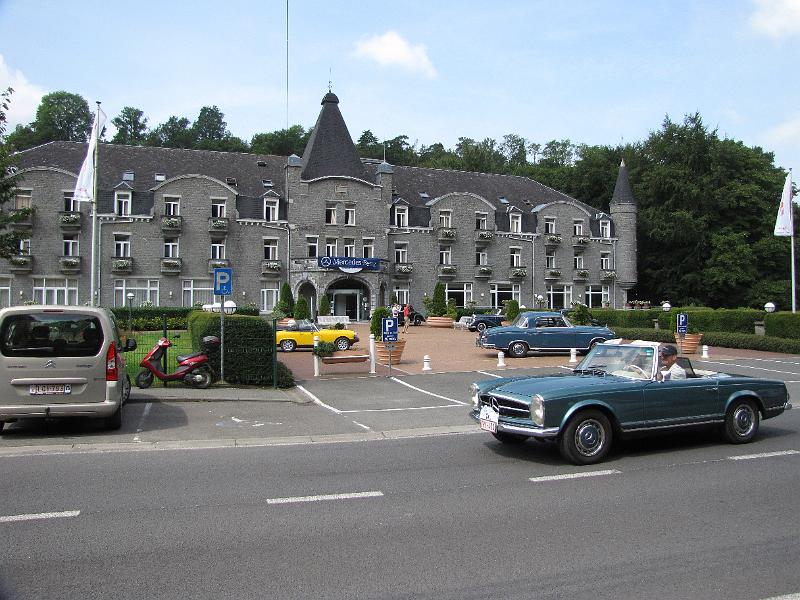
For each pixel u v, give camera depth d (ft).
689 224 202.08
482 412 32.91
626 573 17.88
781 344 94.89
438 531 21.35
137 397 50.93
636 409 31.55
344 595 16.46
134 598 16.29
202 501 24.72
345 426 42.57
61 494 25.58
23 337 35.68
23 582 17.26
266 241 171.32
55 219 149.59
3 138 64.80
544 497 25.35
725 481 27.63
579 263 210.18
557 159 324.39
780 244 204.54
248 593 16.58
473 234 195.00
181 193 161.48
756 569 18.17
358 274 172.14
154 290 158.71
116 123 314.55
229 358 58.34
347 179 178.09
